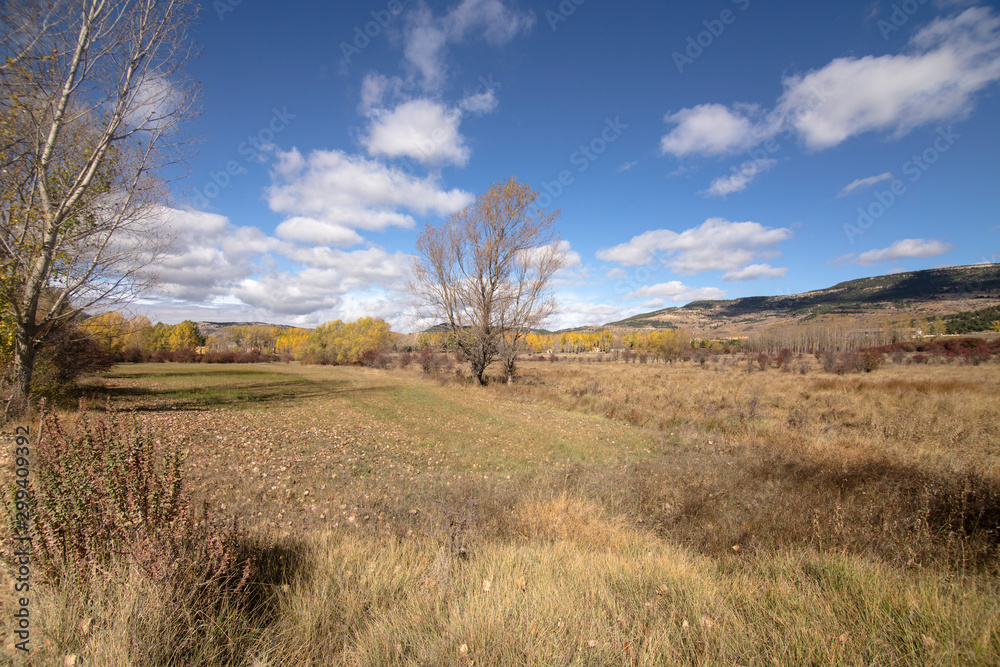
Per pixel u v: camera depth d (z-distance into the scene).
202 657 2.42
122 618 2.37
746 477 7.79
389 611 3.11
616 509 6.45
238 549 3.43
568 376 36.84
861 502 6.01
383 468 9.44
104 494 2.99
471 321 29.73
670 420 15.96
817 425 13.52
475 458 11.00
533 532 5.23
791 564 4.12
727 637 2.74
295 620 2.90
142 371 39.31
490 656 2.53
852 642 2.70
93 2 10.44
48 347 12.51
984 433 11.13
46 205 10.31
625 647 2.65
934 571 3.88
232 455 9.65
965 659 2.53
